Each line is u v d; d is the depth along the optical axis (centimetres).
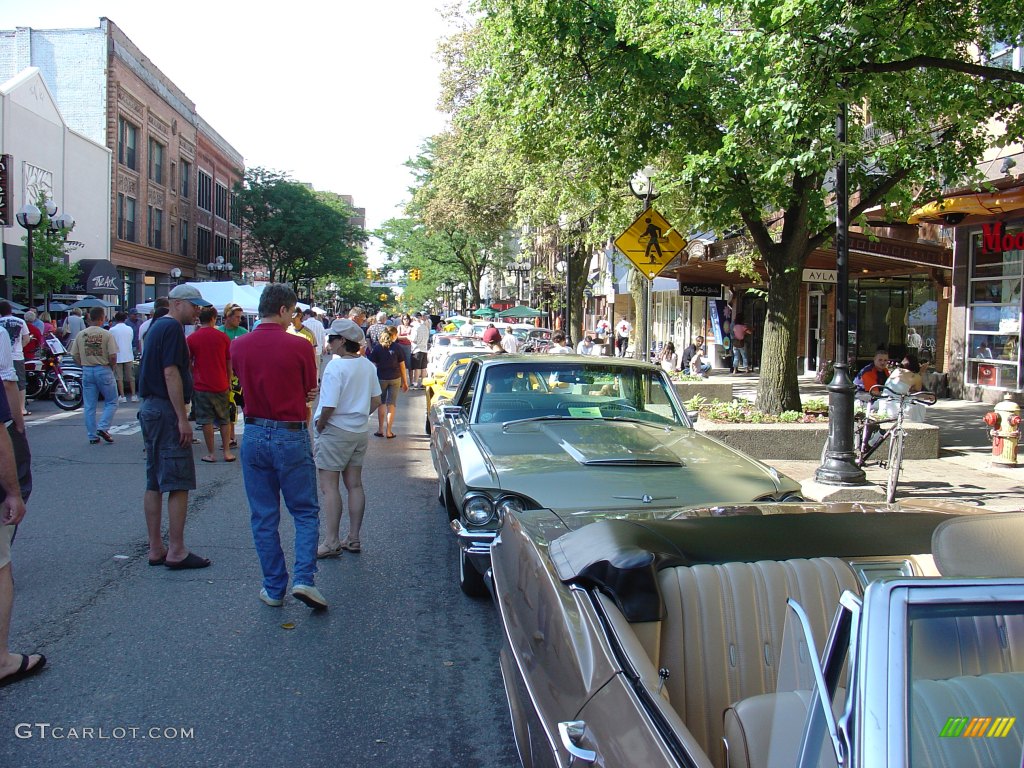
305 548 541
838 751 169
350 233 5972
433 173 3384
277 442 535
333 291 9206
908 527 344
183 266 4719
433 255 5122
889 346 2166
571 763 225
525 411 676
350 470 683
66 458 1087
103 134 3672
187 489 623
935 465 1106
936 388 1805
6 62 3653
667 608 284
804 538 330
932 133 1268
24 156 2812
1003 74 803
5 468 404
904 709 165
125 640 491
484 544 511
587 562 285
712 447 600
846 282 898
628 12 1045
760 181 1097
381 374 1312
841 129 896
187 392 619
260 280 6606
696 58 989
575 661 256
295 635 504
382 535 741
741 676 280
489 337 1198
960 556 221
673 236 1154
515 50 1177
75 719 396
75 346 1191
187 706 412
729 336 2877
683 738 202
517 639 313
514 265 5022
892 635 173
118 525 748
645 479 516
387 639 502
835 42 787
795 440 1122
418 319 2320
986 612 179
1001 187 1294
